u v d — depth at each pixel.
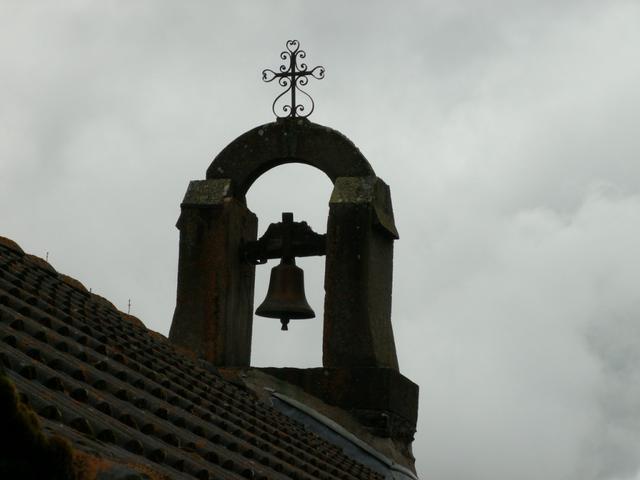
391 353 31.14
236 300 31.84
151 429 14.89
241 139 32.50
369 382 29.84
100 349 18.64
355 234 31.03
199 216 31.84
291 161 32.34
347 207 31.16
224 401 22.94
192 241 31.78
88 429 12.55
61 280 23.25
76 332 18.42
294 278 32.00
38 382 13.86
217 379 25.59
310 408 29.16
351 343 30.48
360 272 30.88
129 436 13.48
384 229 31.42
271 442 21.56
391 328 31.75
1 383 9.13
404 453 30.41
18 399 9.37
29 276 21.41
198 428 17.30
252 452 18.23
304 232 32.22
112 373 17.53
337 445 28.97
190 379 22.45
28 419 9.23
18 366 13.71
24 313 17.78
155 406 16.83
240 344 31.97
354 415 29.67
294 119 32.28
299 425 27.89
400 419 30.33
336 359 30.41
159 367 21.11
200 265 31.64
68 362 15.74
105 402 14.52
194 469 14.09
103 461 10.24
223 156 32.56
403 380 30.61
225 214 31.75
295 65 32.62
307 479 19.12
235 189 32.25
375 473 27.38
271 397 29.06
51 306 19.41
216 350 31.16
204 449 15.83
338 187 31.48
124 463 11.34
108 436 12.88
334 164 31.91
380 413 29.67
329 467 22.64
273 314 31.94
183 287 31.61
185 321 31.41
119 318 23.84
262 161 32.25
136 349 21.42
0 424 9.12
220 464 15.84
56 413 12.36
